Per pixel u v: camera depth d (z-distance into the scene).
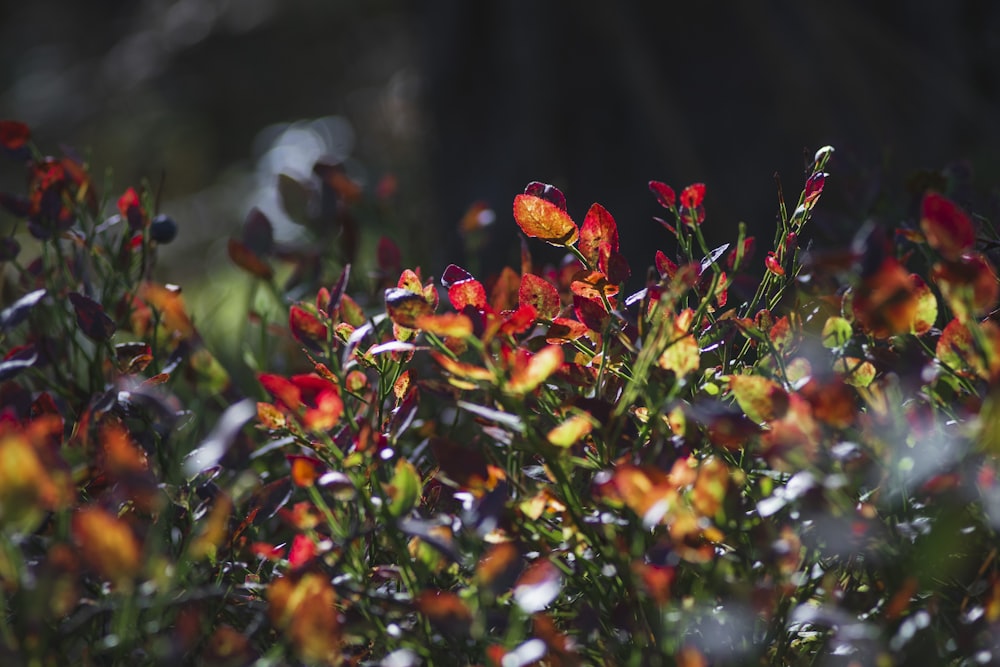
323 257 0.96
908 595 0.66
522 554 0.72
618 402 0.73
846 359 0.72
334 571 0.71
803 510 0.69
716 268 0.74
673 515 0.67
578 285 0.74
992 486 0.67
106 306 0.84
